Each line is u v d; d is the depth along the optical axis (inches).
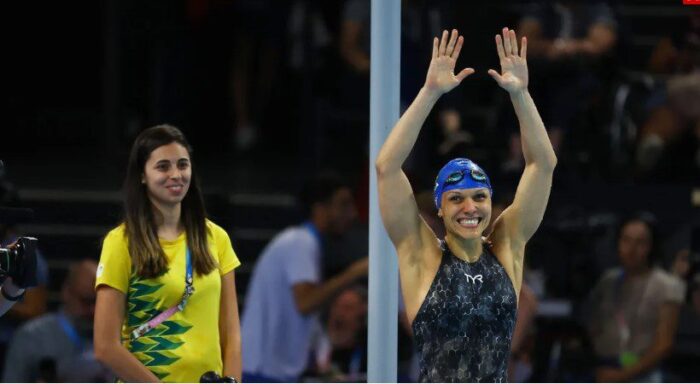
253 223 1466.5
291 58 1691.7
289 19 1692.9
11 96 1868.8
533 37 1433.3
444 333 717.3
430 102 717.9
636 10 1630.2
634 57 1583.4
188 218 784.3
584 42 1440.7
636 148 1434.5
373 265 748.6
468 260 733.3
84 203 1472.7
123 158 1713.8
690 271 1314.0
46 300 1342.3
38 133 1873.8
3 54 1865.2
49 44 1873.8
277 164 1726.1
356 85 1502.2
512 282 738.2
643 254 1216.8
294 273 1135.6
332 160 1489.9
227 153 1775.3
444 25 1465.3
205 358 770.2
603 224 1321.4
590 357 1214.3
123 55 1716.3
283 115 1780.3
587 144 1423.5
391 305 747.4
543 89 1429.6
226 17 1694.1
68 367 1129.4
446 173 726.5
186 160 774.5
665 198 1392.7
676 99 1434.5
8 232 1121.4
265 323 1134.4
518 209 747.4
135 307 765.3
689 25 1540.4
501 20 1470.2
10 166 1689.2
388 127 747.4
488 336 721.0
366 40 1508.4
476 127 1469.0
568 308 1250.0
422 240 733.9
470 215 717.9
